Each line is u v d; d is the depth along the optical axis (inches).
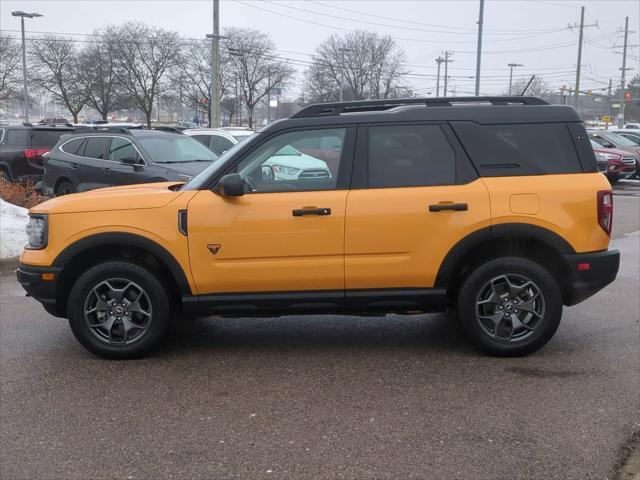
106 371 200.4
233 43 2370.8
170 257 199.6
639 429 155.2
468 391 179.9
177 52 2326.5
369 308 204.4
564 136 200.8
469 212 195.9
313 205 196.5
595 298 282.8
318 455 145.3
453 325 245.6
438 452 145.6
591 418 161.6
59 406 174.6
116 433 158.1
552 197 196.4
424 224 196.5
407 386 184.4
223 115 2696.9
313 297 201.2
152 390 184.7
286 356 212.4
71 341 231.1
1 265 355.9
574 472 136.3
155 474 138.6
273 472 138.6
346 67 2578.7
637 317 252.5
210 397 179.0
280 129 203.9
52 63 2219.5
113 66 2285.9
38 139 602.9
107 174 444.1
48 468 142.2
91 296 206.2
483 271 199.8
